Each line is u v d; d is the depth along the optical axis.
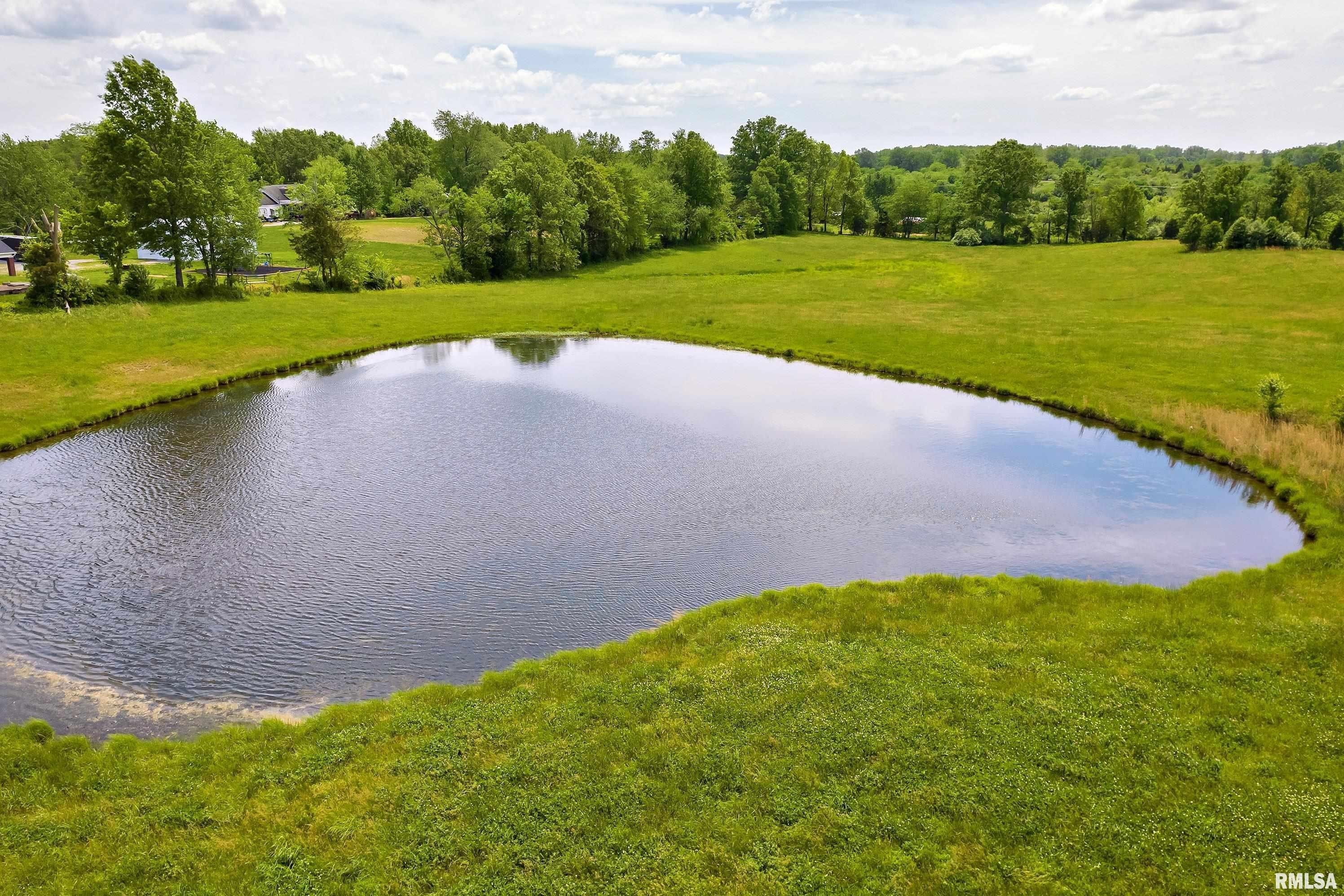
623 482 28.67
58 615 19.77
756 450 31.91
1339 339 46.09
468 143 139.38
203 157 59.19
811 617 18.81
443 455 31.36
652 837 11.66
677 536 24.42
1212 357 43.03
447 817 12.17
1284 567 21.34
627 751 13.60
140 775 13.52
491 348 51.25
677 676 16.03
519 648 18.50
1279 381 32.81
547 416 36.38
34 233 104.12
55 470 29.56
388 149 149.38
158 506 26.41
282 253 95.56
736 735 13.95
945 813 12.06
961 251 108.88
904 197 147.25
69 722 15.76
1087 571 22.30
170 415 36.66
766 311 60.62
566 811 12.20
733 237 127.81
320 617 19.75
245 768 13.62
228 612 19.97
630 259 102.06
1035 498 27.47
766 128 148.00
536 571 22.11
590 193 95.69
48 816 12.38
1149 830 11.57
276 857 11.42
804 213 152.75
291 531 24.55
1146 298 64.25
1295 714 14.22
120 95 54.28
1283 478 28.03
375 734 14.45
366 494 27.55
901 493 27.80
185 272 73.94
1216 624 17.86
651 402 38.69
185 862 11.36
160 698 16.61
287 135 174.62
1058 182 126.06
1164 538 24.41
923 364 44.97
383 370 45.34
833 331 52.75
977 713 14.38
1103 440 33.56
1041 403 38.69
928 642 17.25
